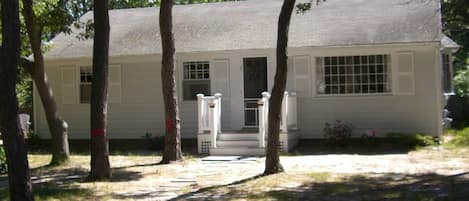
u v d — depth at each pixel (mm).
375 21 19250
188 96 19766
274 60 18828
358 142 18250
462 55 27406
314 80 18672
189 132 19750
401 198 9828
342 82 18547
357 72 18453
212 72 19438
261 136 17109
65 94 20953
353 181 11852
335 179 12180
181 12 22688
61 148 16031
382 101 18250
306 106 18766
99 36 12773
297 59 18766
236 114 19281
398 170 13289
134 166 15219
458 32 27891
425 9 19516
